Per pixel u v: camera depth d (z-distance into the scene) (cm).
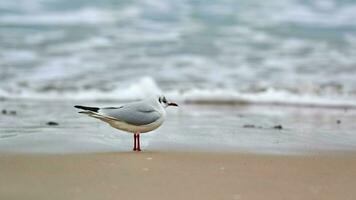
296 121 1420
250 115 1519
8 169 824
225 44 2380
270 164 905
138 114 991
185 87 1878
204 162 906
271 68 2094
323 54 2256
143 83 1862
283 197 718
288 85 1902
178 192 728
